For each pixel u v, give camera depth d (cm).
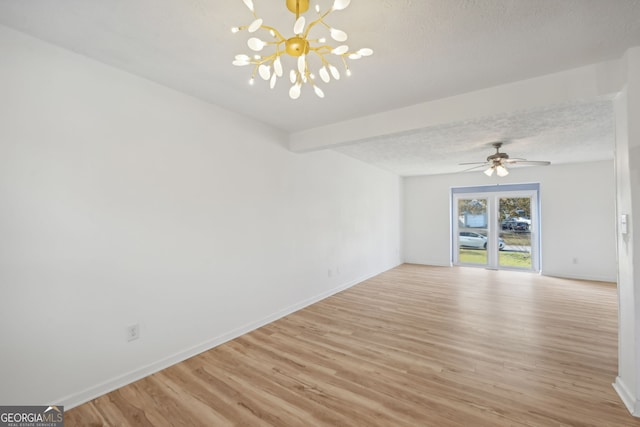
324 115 302
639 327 175
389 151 450
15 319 164
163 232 233
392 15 152
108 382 200
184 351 245
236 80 227
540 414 176
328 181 437
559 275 558
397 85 233
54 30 166
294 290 368
